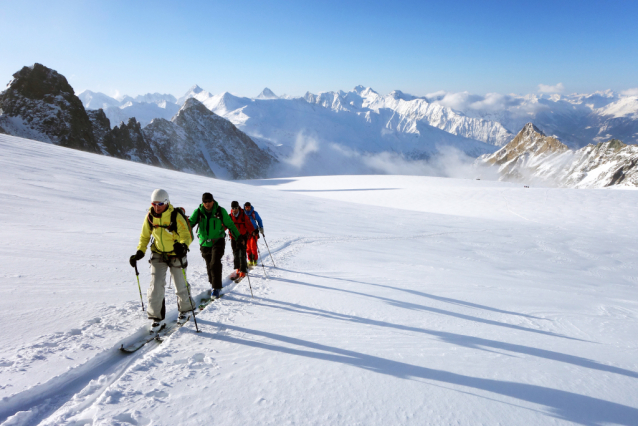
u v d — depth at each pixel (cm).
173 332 411
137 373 307
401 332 454
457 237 2045
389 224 2400
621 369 392
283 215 2239
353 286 705
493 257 1531
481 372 356
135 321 430
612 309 717
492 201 4366
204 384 298
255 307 521
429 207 4288
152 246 441
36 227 884
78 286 518
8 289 461
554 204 4091
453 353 399
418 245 1638
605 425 280
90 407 254
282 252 1085
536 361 395
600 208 3825
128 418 248
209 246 580
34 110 12231
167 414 254
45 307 430
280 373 325
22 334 360
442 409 284
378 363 359
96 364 326
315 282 718
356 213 2861
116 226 1078
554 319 591
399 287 729
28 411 249
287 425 250
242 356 356
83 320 414
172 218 421
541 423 276
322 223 2095
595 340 500
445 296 684
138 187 2264
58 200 1342
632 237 2527
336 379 321
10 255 605
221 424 247
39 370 302
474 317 559
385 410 277
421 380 330
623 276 1438
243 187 3941
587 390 335
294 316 489
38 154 2769
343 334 433
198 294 578
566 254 1769
